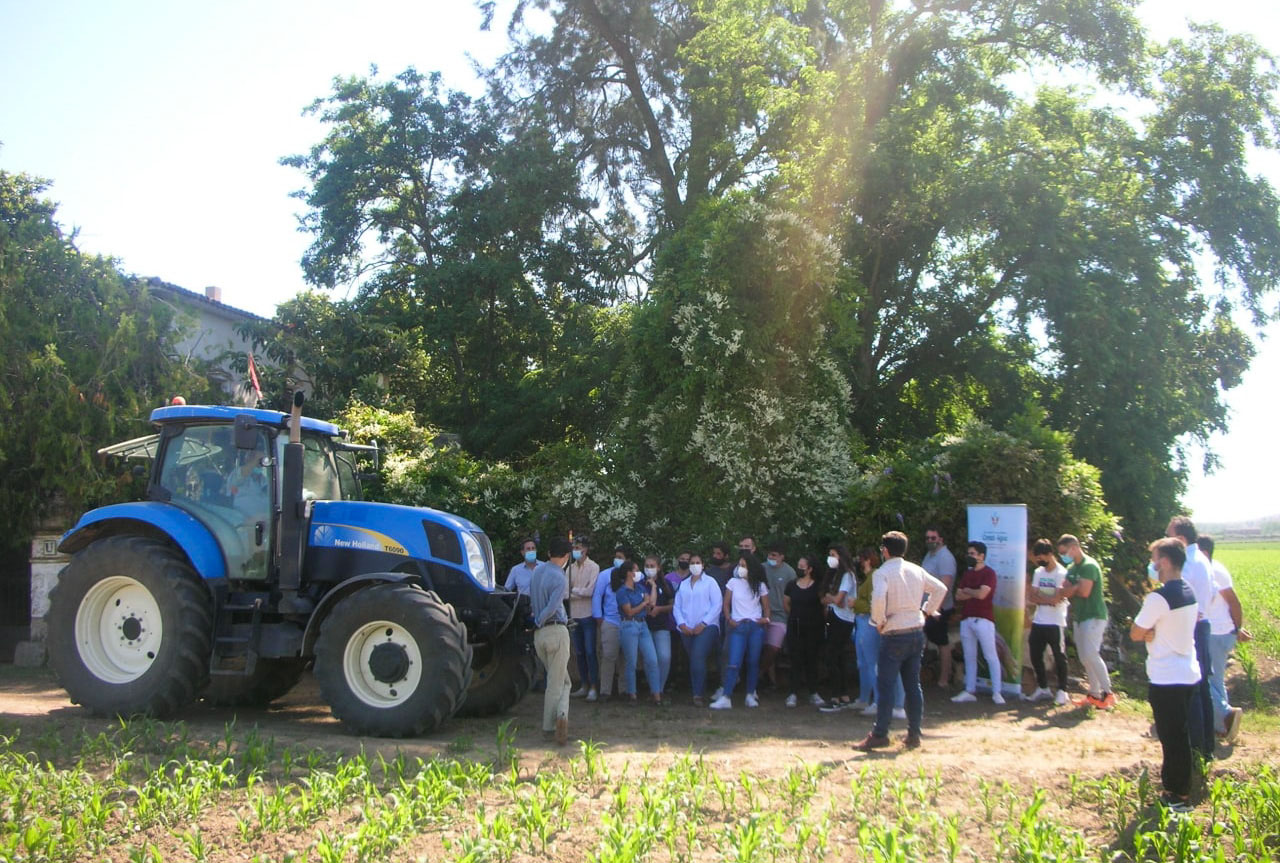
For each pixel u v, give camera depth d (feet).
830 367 46.37
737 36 66.64
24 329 48.26
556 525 45.68
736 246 44.98
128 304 53.42
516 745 26.55
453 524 30.81
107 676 29.14
